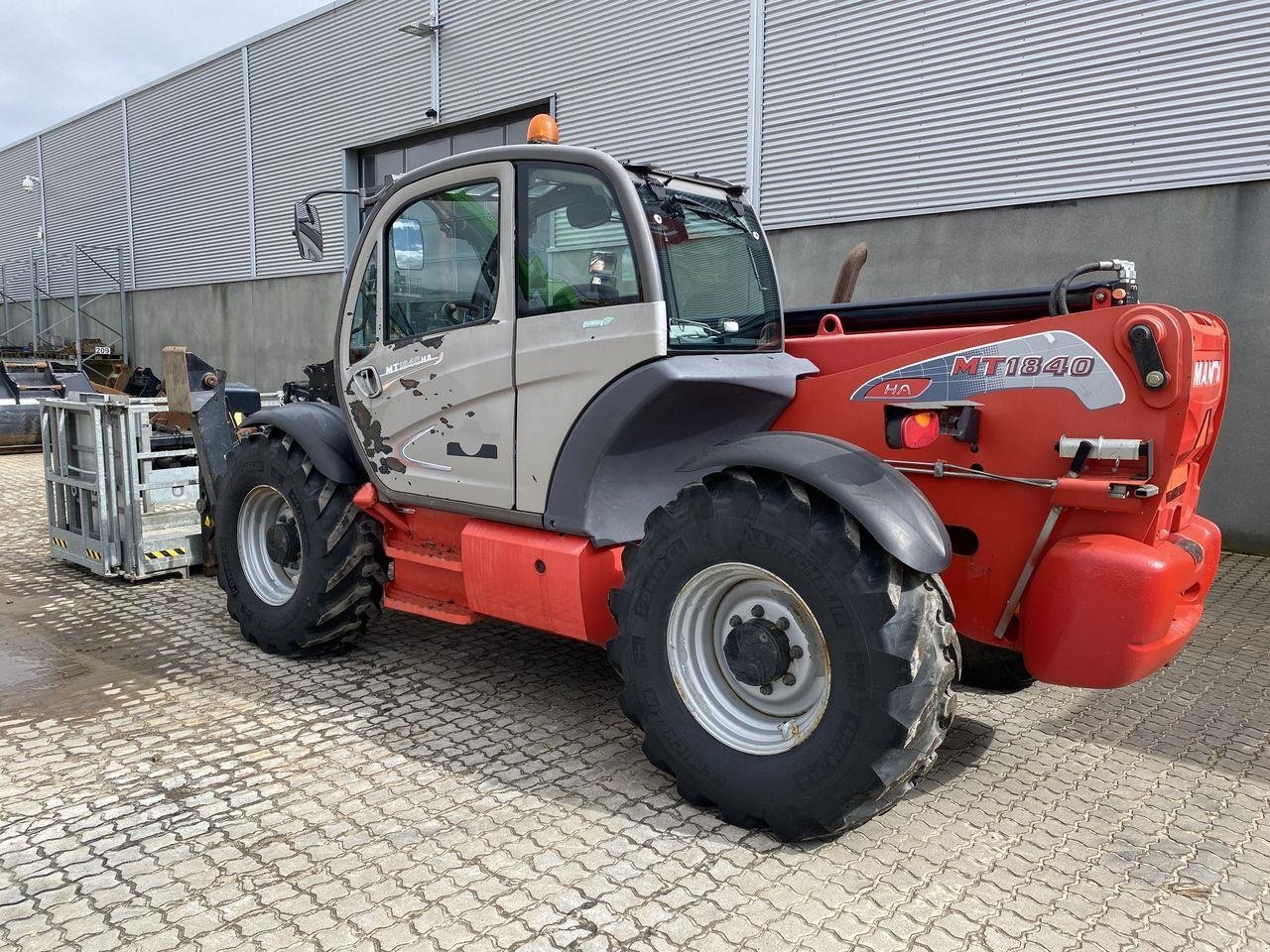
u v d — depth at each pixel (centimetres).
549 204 298
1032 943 212
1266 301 616
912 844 256
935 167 775
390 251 351
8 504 827
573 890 229
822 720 240
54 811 269
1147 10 648
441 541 367
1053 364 243
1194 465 285
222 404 539
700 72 945
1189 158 641
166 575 561
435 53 1232
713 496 258
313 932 212
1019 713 357
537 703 356
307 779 290
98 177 2023
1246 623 477
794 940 211
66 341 2116
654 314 271
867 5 805
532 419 305
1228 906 230
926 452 270
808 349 320
